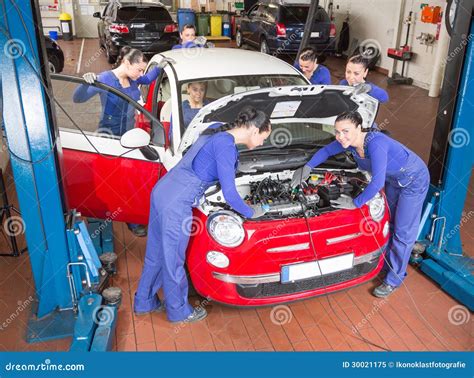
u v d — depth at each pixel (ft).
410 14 32.50
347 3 41.09
